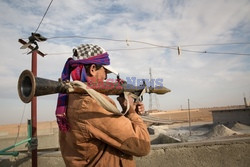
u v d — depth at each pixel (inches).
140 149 59.9
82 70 66.3
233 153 127.1
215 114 1273.4
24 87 50.8
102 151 61.1
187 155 129.6
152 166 131.3
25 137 378.0
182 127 1343.5
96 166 60.2
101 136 57.9
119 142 58.4
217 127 759.7
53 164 143.9
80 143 59.9
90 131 58.0
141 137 61.0
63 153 67.7
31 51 144.7
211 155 128.0
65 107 64.7
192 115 2960.1
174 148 131.3
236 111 1198.3
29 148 144.2
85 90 57.4
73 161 62.7
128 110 67.1
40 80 49.2
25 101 48.7
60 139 71.1
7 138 376.5
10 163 150.5
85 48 68.2
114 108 58.0
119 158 62.1
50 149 377.7
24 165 148.6
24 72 49.8
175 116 2849.4
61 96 65.8
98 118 58.4
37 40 142.9
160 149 132.1
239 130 971.3
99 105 59.7
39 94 49.7
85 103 59.6
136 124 63.9
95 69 68.3
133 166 65.3
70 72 69.1
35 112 146.3
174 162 130.3
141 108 72.4
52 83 52.2
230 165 126.6
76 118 60.0
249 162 126.1
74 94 63.3
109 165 60.5
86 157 60.9
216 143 128.3
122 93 67.5
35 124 145.3
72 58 69.4
